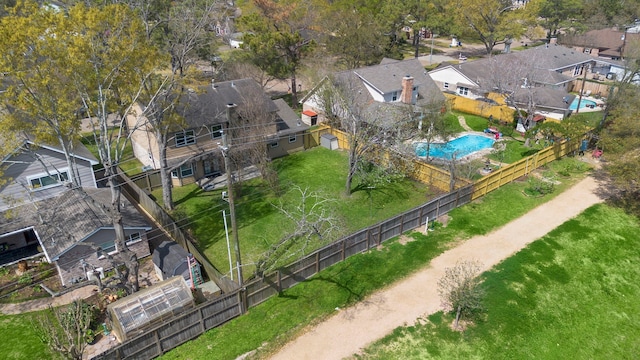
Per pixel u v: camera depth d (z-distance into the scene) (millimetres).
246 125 32406
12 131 21625
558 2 76750
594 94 56281
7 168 25000
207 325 19406
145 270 24406
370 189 32281
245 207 30125
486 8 64438
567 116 44906
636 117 29953
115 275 23453
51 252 22422
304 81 52562
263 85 48688
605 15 79250
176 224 28078
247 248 25547
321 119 43625
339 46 53969
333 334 19500
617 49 68125
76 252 22828
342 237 23953
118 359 17125
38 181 26797
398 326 19969
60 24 19672
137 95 23031
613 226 27750
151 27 35406
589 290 22641
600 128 38969
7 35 18250
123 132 41156
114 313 18781
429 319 20375
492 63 48938
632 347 19656
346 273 23156
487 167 34656
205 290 22156
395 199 30906
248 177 34344
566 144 36750
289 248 25281
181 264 22281
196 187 33281
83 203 25359
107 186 32344
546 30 90625
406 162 33406
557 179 33375
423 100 43688
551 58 57969
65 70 19922
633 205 29844
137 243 25016
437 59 75312
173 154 32656
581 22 78562
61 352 16172
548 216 28562
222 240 26484
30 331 19797
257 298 20859
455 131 42188
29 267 24188
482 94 50594
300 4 56375
